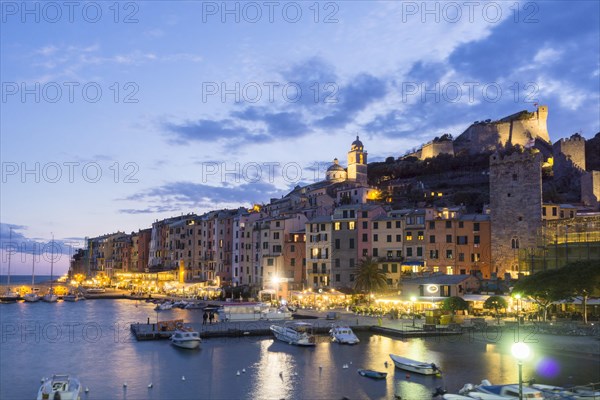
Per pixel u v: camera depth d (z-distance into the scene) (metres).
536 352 68.12
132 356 71.56
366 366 63.22
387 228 132.12
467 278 106.50
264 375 59.91
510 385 45.59
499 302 88.56
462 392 47.56
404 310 107.19
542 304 87.06
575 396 41.47
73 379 53.94
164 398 51.62
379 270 120.12
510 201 122.00
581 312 91.56
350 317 103.06
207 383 56.88
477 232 125.44
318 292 131.38
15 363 68.25
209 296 158.88
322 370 61.78
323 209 169.50
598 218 110.75
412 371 59.09
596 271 76.56
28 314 132.88
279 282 142.12
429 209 135.75
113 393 53.53
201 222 196.25
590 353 65.81
